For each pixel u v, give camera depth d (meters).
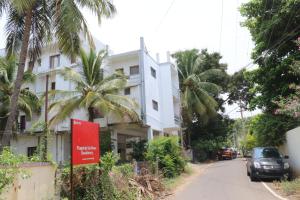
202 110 39.34
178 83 38.50
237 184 16.30
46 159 8.88
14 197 7.01
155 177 15.45
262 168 16.86
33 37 16.80
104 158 10.38
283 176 16.66
